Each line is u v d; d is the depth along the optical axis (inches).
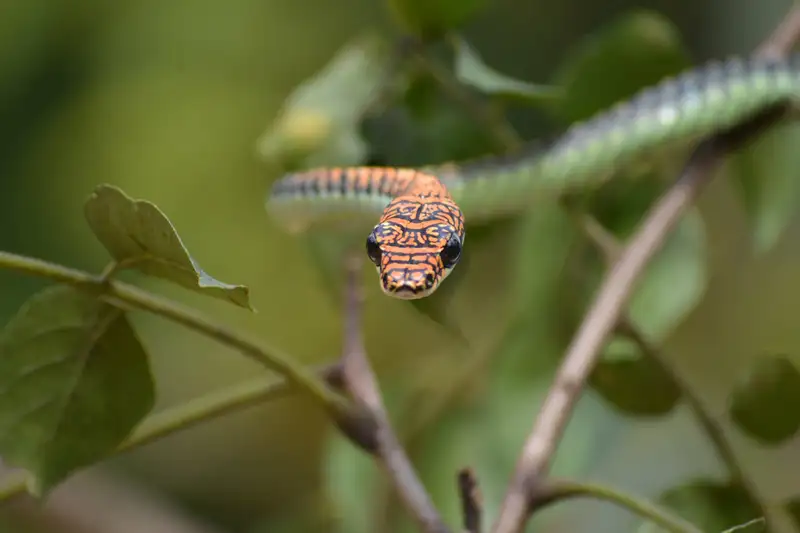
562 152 26.8
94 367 24.0
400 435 26.6
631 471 30.7
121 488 31.4
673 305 26.6
